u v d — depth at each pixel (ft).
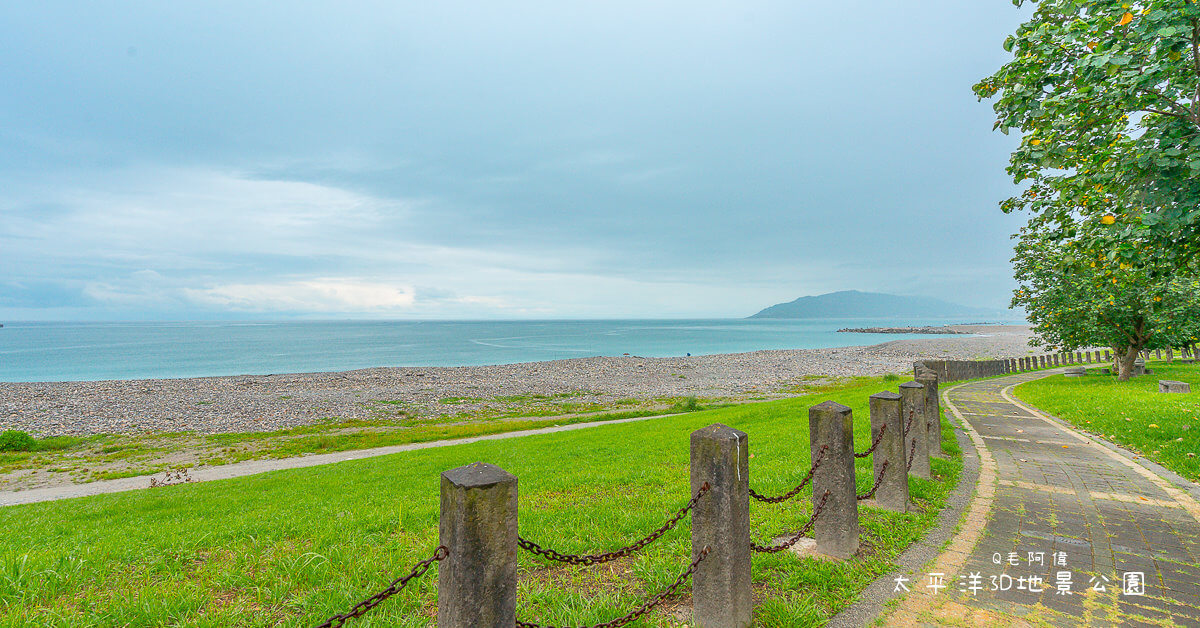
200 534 20.18
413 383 155.43
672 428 57.57
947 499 21.25
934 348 278.05
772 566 14.71
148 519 29.32
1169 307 52.95
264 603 13.29
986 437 34.76
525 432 88.94
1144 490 22.25
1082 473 25.17
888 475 19.33
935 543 16.63
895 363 202.90
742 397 128.06
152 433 93.04
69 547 19.56
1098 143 21.26
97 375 198.39
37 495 55.16
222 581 14.49
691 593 13.21
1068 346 63.82
